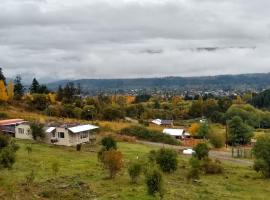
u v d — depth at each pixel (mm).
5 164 58031
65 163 68562
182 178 63125
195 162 68625
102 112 169750
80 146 90625
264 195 55344
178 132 140875
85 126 103938
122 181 55156
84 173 59719
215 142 119062
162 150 68562
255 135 148000
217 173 71250
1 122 113250
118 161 57188
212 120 198625
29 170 59562
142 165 56062
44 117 145875
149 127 153250
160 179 46125
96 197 44781
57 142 97750
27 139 101000
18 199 39125
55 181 52031
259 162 69438
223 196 51719
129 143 110000
